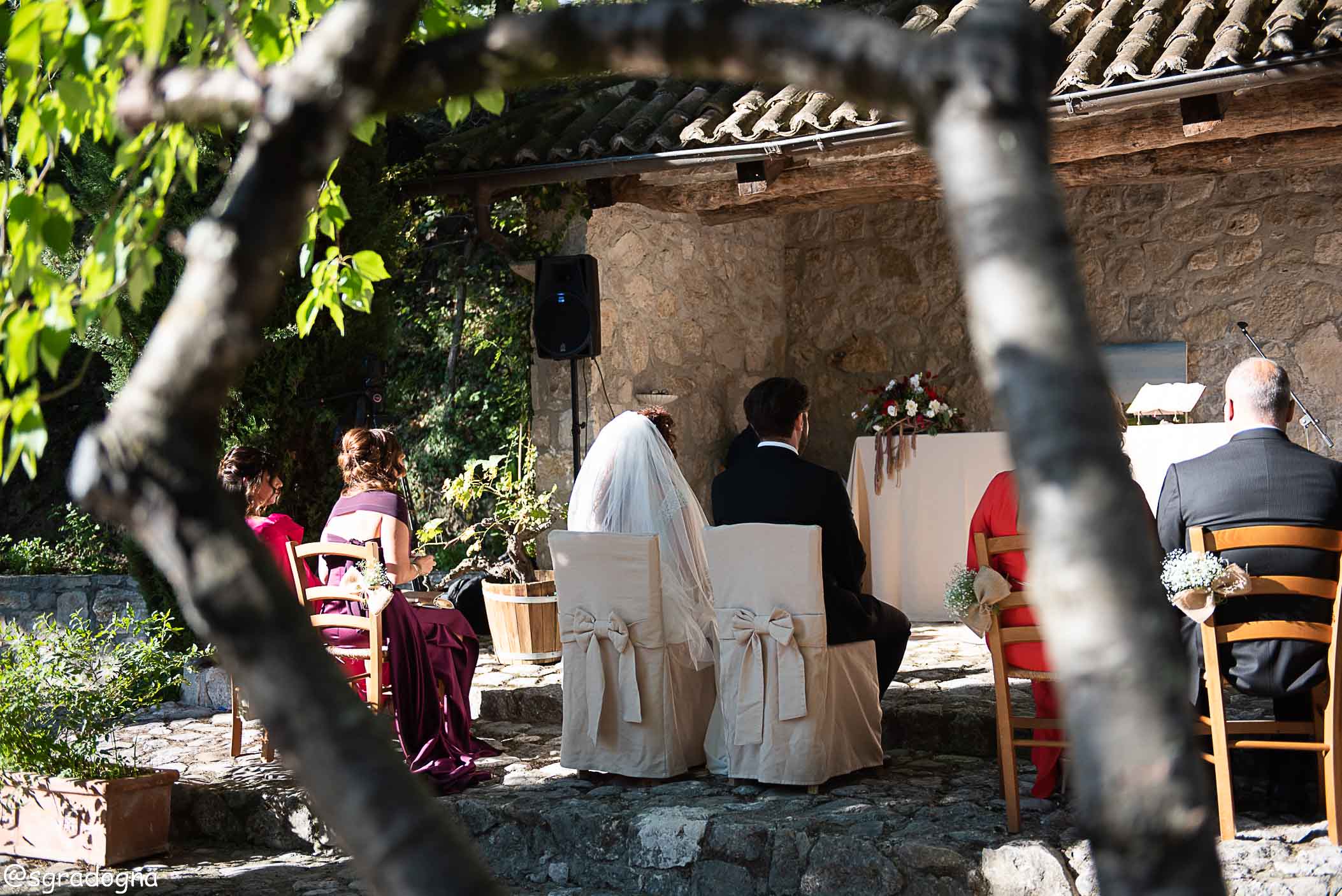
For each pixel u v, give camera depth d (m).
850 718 4.04
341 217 2.33
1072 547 0.40
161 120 0.69
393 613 4.29
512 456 7.16
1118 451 0.41
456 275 7.43
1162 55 5.27
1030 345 0.42
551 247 6.97
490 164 6.45
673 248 7.61
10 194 1.51
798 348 8.79
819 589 3.83
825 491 3.98
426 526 6.84
